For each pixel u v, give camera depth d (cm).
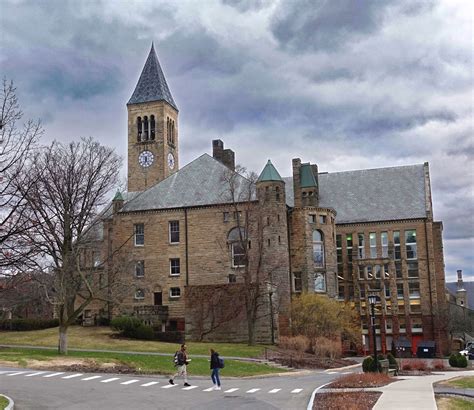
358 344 8131
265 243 7206
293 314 6888
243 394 3016
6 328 7112
